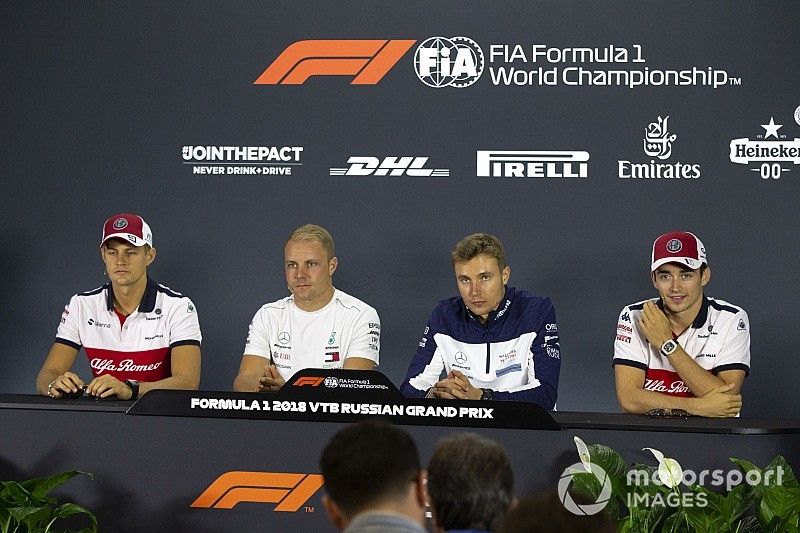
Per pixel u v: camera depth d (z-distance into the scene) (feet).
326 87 45.60
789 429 26.11
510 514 11.78
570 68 44.70
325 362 38.65
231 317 45.68
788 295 43.62
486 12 45.09
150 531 27.55
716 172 44.04
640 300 44.27
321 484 26.99
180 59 45.96
